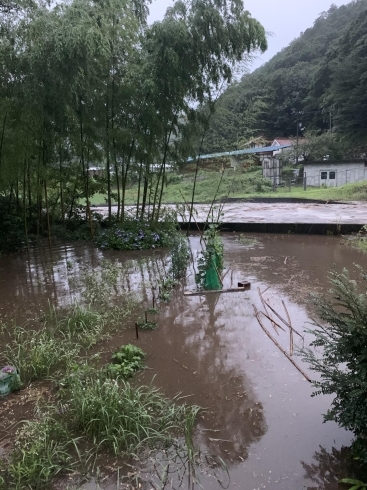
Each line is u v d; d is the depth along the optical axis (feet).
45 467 7.50
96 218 35.78
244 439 8.39
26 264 24.71
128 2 28.96
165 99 28.27
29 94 24.02
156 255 26.45
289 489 7.11
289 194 68.74
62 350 12.26
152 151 30.12
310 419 8.96
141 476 7.48
